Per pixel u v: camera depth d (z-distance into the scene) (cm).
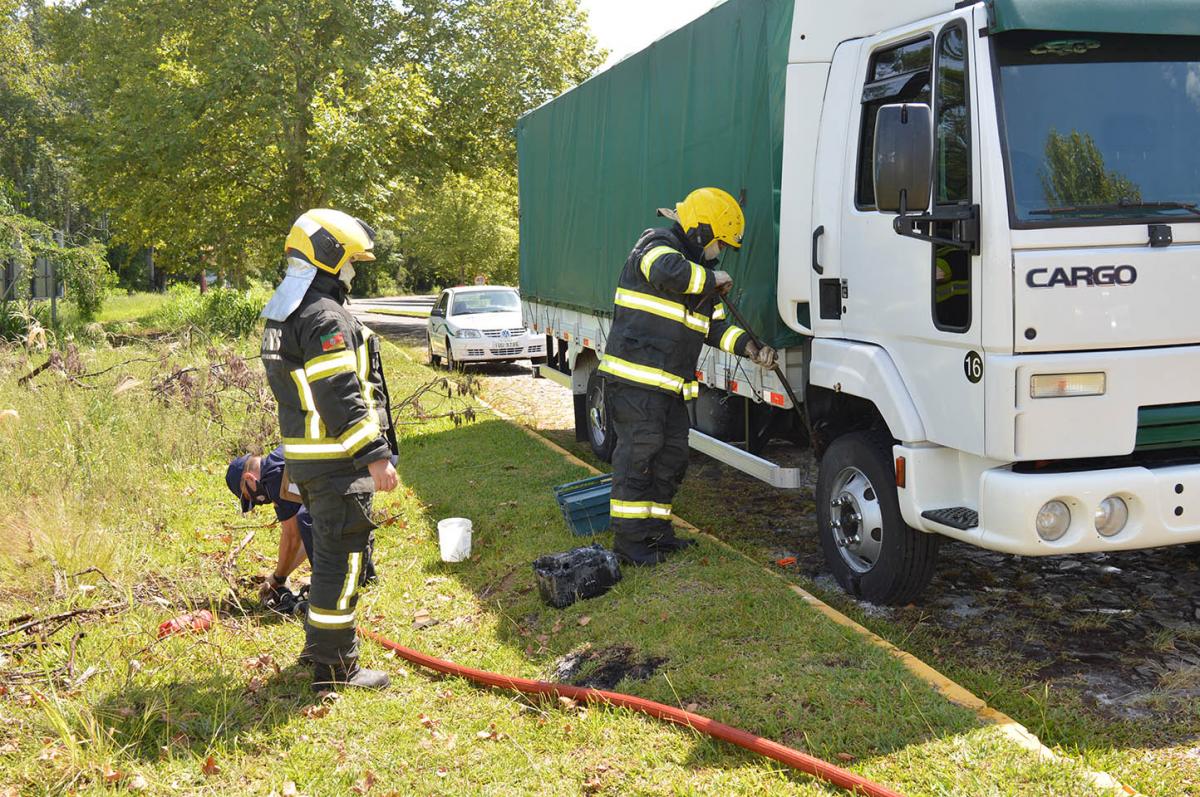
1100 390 392
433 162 2548
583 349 920
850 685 385
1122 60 405
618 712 382
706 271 512
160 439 862
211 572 562
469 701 411
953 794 313
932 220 408
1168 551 575
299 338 392
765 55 532
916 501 442
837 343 501
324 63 2248
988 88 392
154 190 2420
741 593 488
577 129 893
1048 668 425
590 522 624
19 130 4466
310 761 362
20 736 372
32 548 543
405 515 702
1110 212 394
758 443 621
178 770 353
